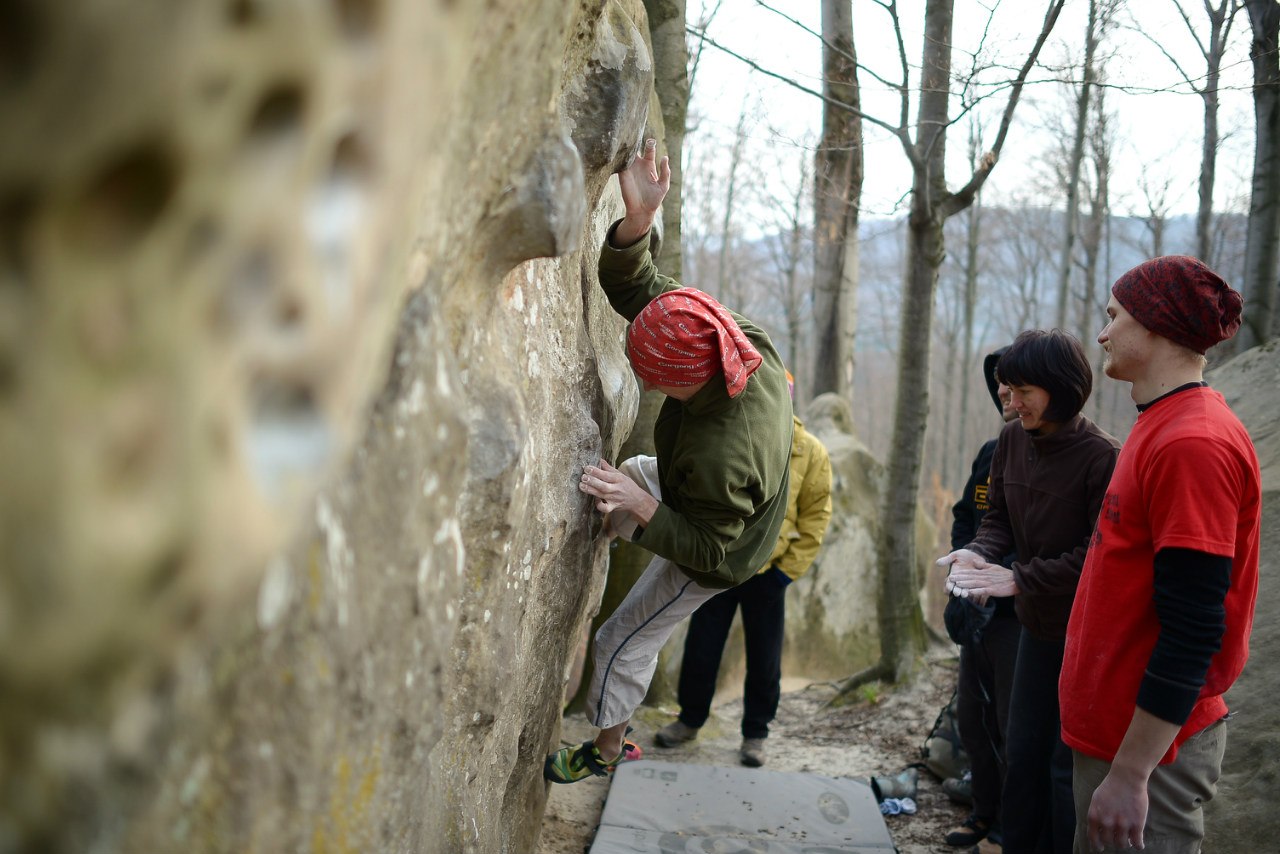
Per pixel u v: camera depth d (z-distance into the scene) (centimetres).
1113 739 193
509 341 165
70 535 40
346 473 90
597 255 248
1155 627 189
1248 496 182
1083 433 260
